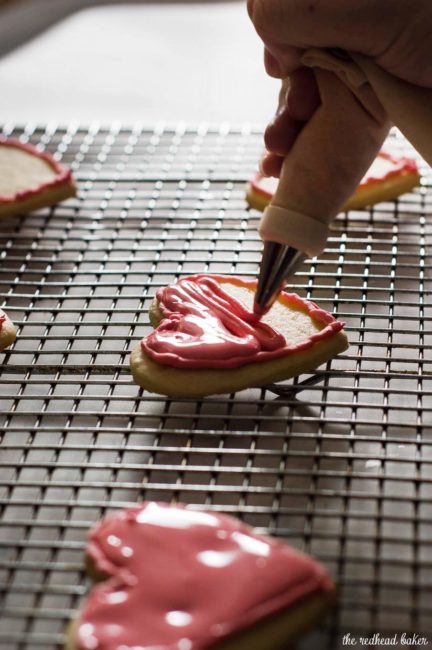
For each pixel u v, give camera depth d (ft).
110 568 1.39
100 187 2.25
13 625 1.40
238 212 2.13
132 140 2.39
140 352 1.72
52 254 2.04
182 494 1.54
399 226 2.06
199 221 2.12
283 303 1.81
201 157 2.33
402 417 1.65
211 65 2.89
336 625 1.35
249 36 3.10
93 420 1.67
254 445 1.57
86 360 1.78
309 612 1.34
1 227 2.12
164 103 2.66
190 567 1.37
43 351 1.76
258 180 2.16
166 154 2.35
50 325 1.81
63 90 2.75
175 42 3.08
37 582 1.43
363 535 1.47
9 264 2.03
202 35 3.13
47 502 1.50
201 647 1.30
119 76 2.83
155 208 2.14
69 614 1.37
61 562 1.45
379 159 2.21
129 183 2.26
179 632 1.31
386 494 1.52
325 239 1.55
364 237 2.04
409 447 1.60
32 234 2.10
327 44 1.49
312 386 1.67
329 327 1.73
